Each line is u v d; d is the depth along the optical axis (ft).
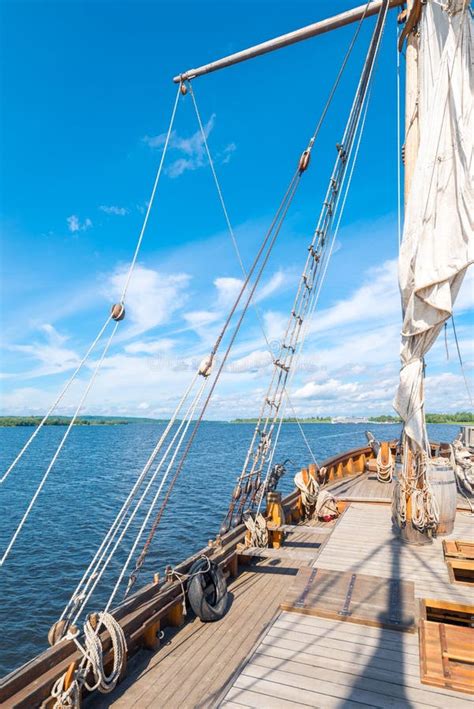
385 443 43.16
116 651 13.23
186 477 119.85
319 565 20.65
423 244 20.07
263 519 23.90
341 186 30.35
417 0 22.61
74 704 11.80
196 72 28.68
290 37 28.27
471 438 47.24
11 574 50.11
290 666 13.50
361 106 30.04
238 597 19.76
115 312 16.80
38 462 175.11
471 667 12.82
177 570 18.07
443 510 24.76
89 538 63.82
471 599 17.10
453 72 19.31
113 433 599.57
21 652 34.60
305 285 28.78
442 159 19.63
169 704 12.75
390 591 17.38
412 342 21.66
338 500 33.81
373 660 13.66
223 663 14.73
